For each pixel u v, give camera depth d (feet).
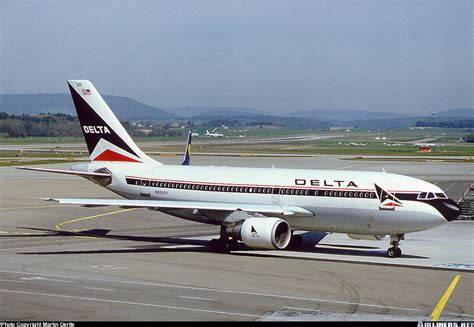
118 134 171.73
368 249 152.35
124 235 171.73
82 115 174.19
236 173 157.58
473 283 114.93
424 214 136.15
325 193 144.25
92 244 155.84
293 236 153.28
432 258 140.87
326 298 103.04
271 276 119.24
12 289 106.93
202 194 158.71
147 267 127.13
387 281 115.85
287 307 97.25
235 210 145.69
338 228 145.79
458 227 195.83
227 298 102.22
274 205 148.36
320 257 140.46
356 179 143.43
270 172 154.51
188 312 93.71
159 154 573.74
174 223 196.65
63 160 468.34
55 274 119.44
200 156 544.62
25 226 184.65
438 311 95.81
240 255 142.41
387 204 138.31
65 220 198.08
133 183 167.84
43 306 96.37
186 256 140.56
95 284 111.34
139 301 99.76
